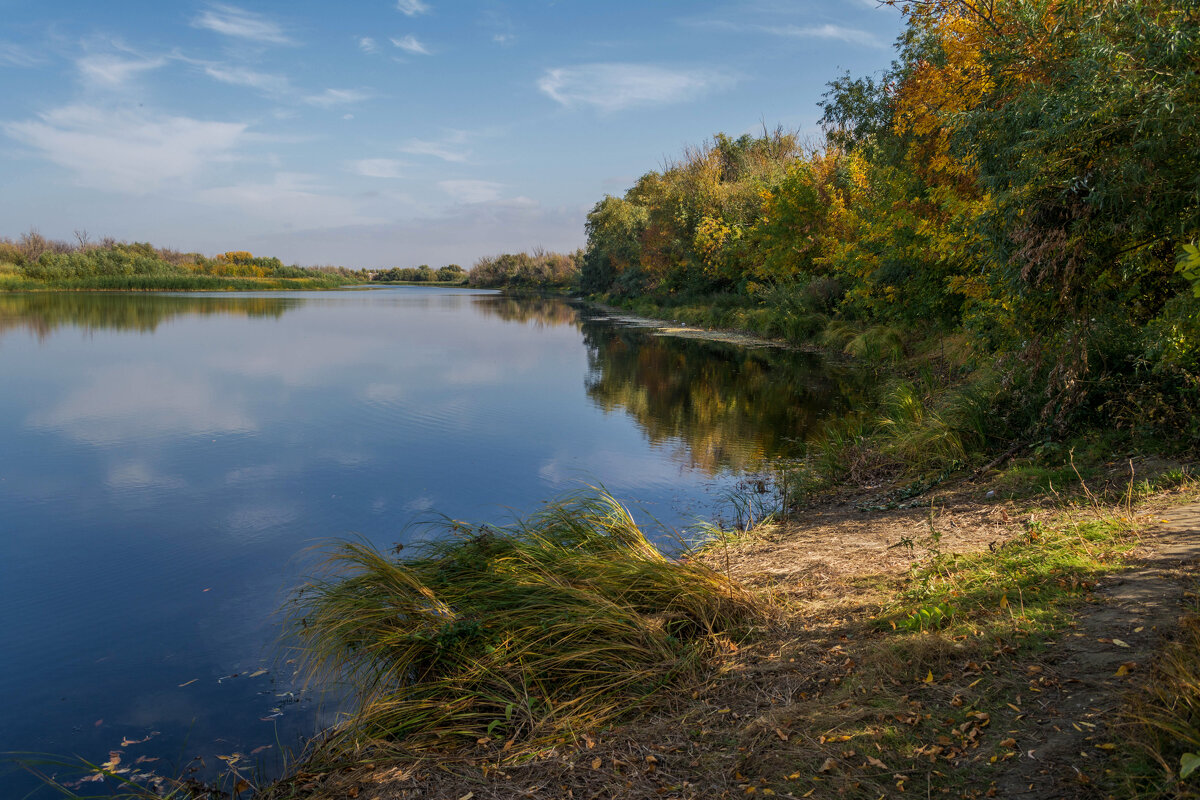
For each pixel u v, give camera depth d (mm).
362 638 4953
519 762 3492
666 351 24797
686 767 3221
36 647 5051
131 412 13312
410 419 13023
